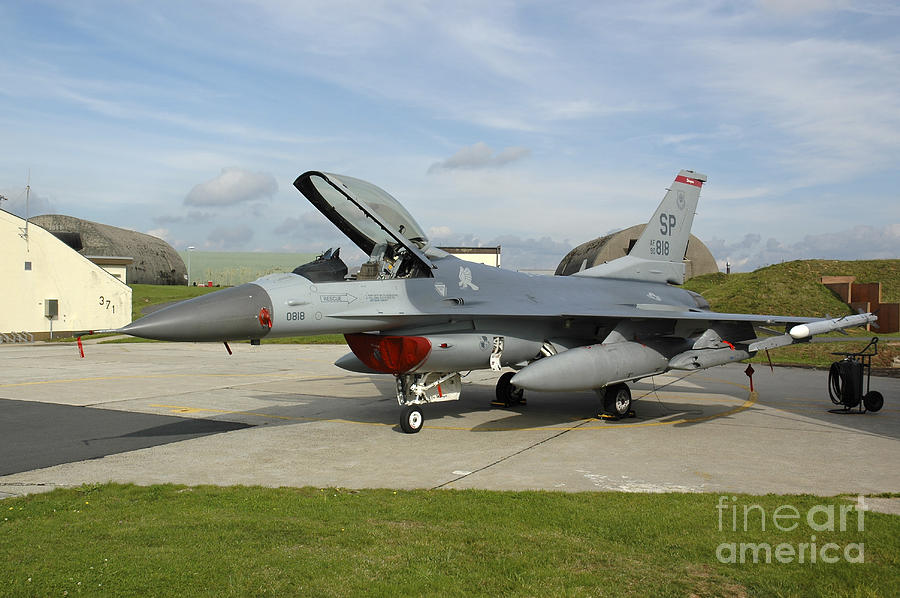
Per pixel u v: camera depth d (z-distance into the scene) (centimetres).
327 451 867
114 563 431
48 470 757
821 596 396
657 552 467
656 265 1466
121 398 1352
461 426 1062
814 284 3033
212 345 3039
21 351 2678
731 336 1196
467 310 1031
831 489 666
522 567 434
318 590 394
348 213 1028
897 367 2048
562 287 1241
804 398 1395
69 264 3541
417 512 562
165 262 6988
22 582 398
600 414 1134
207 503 589
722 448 884
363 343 1025
